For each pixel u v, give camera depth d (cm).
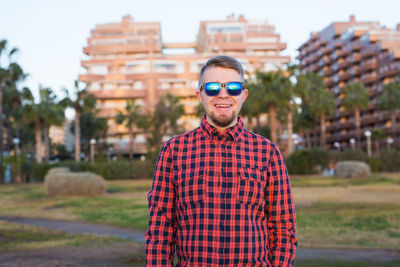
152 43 7662
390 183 2773
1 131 4000
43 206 1848
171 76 7081
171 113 5319
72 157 8150
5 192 2711
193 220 157
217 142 163
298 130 7475
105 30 7975
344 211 1422
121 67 7288
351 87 6488
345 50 8800
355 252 779
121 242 945
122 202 1906
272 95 3378
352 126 8381
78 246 903
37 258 776
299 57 10931
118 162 4234
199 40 7881
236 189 158
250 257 153
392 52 7325
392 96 6369
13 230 1172
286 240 166
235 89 163
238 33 8075
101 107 7119
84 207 1750
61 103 4319
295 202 1741
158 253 160
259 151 168
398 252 771
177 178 163
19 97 4222
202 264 152
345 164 3506
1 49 3638
